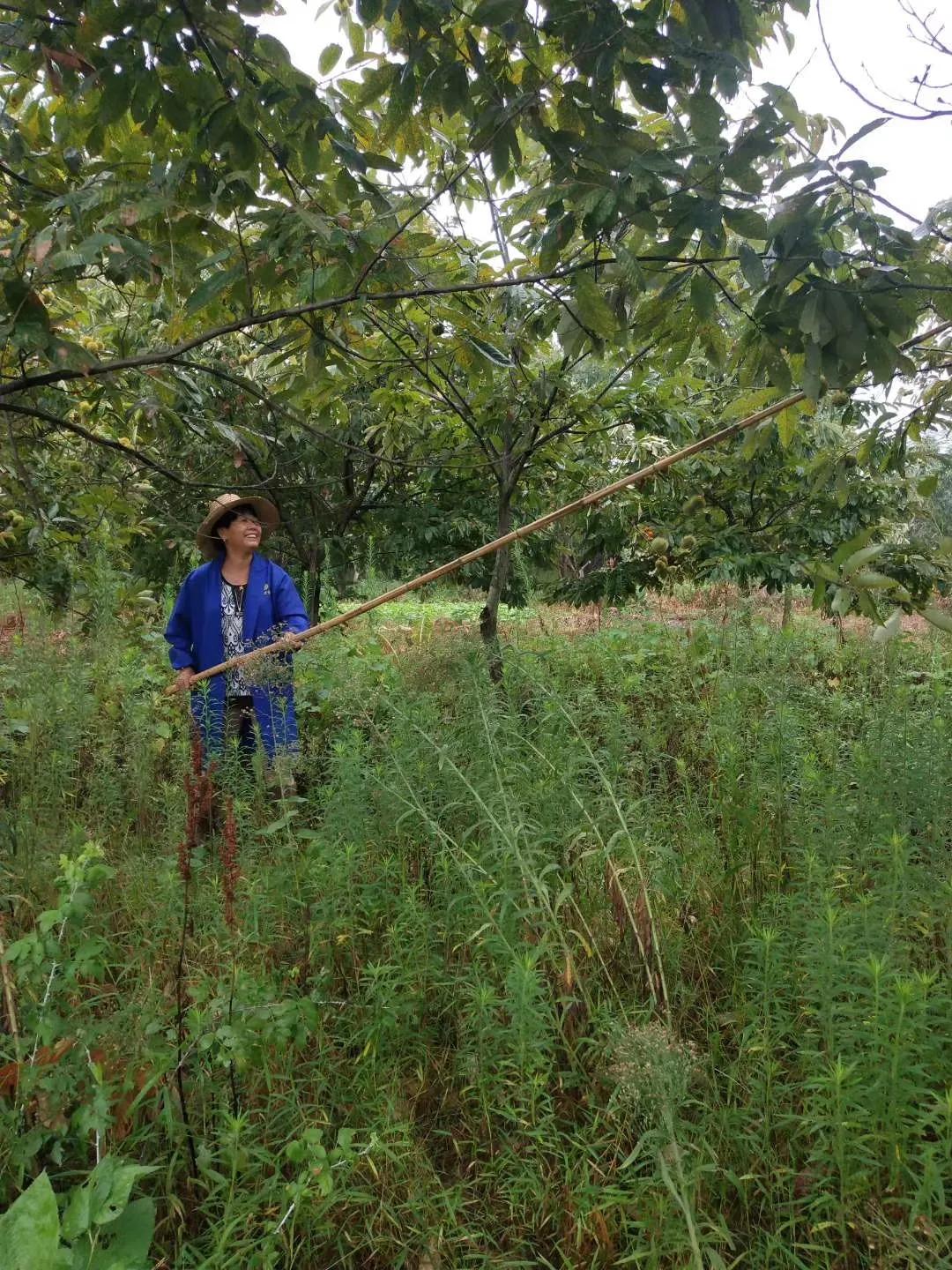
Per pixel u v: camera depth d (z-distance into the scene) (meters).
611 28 1.78
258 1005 1.93
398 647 4.75
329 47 2.14
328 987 2.30
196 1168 1.77
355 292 2.19
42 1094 1.71
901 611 2.48
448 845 2.54
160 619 5.53
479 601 8.32
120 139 2.31
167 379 2.86
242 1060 1.79
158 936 2.40
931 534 2.56
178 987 1.88
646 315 2.30
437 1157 2.00
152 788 3.37
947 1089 1.68
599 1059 2.04
